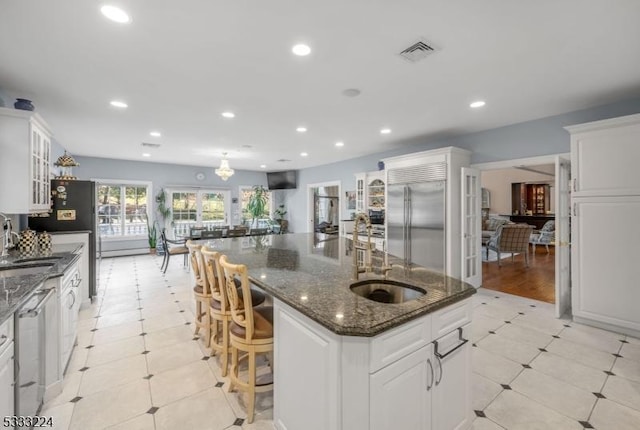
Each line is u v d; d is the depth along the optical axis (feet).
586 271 10.80
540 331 10.44
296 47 7.38
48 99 10.68
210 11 5.99
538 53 7.70
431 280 6.34
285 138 16.84
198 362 8.48
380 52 7.63
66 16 6.09
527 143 13.65
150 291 15.25
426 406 4.82
